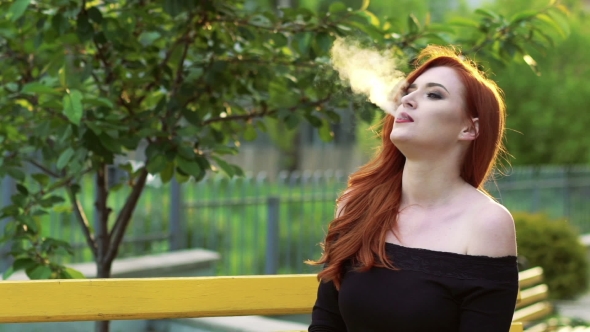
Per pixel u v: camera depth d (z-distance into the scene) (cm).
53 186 329
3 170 315
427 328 185
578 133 1289
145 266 558
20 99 322
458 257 185
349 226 207
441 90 193
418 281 187
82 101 275
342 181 738
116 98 325
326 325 211
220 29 340
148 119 316
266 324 532
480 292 182
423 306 184
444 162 195
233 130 371
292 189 693
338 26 308
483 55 330
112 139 287
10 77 325
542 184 1059
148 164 295
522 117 1285
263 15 323
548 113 1274
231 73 343
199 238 652
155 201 616
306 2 1522
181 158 297
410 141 193
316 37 305
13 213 311
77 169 300
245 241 699
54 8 298
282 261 720
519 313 464
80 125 282
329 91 327
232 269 670
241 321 532
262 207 729
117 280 228
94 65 322
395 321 187
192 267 595
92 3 323
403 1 1727
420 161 196
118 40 310
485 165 197
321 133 352
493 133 195
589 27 1384
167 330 558
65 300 223
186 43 327
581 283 830
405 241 193
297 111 337
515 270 187
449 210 193
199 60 344
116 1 315
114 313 227
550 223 835
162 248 630
